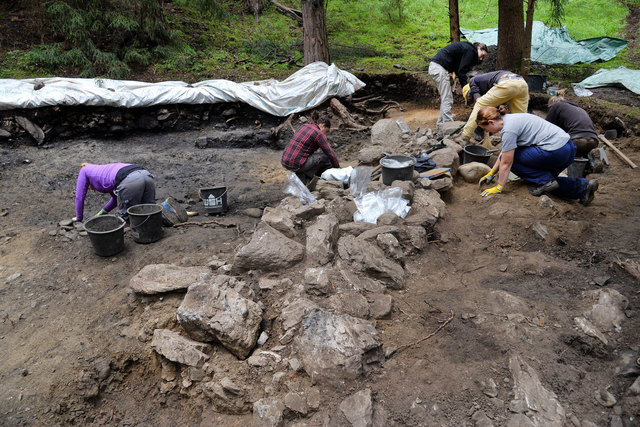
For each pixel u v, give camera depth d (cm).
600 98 885
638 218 443
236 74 1144
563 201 476
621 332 287
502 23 919
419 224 419
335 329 295
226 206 576
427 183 489
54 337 363
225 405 296
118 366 346
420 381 272
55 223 557
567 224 419
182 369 325
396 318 323
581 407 246
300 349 297
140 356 347
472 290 347
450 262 393
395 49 1362
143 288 374
